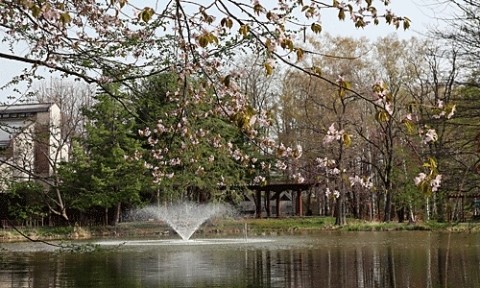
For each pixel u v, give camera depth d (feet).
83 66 25.23
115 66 25.34
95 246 33.86
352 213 161.17
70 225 104.22
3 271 56.13
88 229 112.37
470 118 58.18
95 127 107.04
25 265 61.11
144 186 110.83
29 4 19.16
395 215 153.07
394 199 131.64
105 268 57.67
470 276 48.24
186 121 29.84
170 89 28.81
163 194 116.37
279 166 33.09
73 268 57.98
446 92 65.92
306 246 79.36
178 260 64.03
